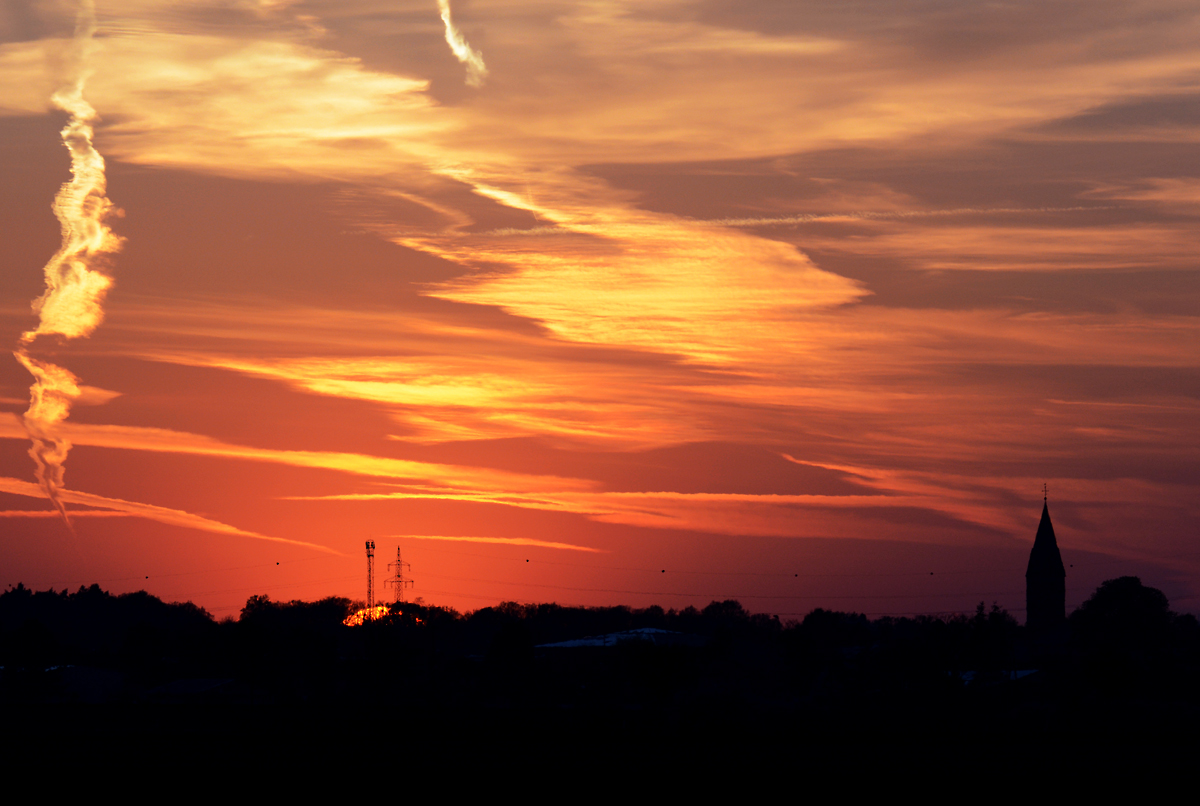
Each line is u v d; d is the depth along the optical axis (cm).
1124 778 9044
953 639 17212
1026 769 9606
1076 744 11731
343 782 8831
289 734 12888
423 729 13350
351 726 13800
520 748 11406
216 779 8975
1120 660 15138
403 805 7794
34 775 9194
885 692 16325
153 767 9700
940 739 12188
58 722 14462
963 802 7944
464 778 9038
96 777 9081
